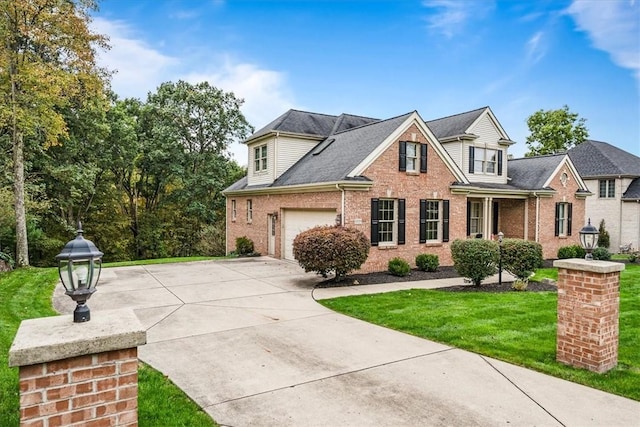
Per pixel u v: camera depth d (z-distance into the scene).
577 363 5.36
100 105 18.89
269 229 18.73
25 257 14.41
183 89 27.36
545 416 4.12
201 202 29.12
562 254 18.48
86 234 25.22
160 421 3.90
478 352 5.99
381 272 13.85
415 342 6.49
